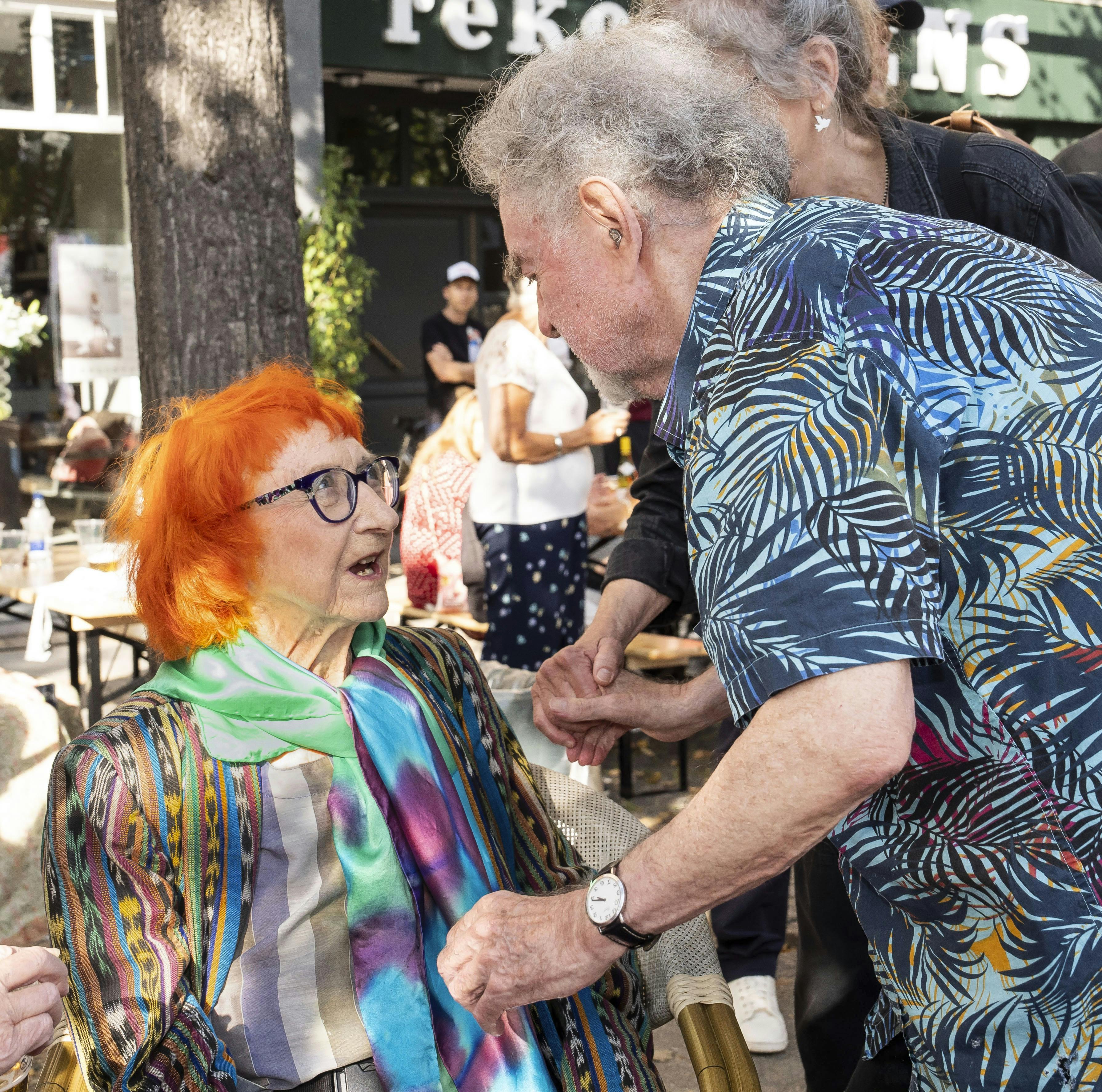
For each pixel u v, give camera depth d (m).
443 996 1.69
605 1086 1.72
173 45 3.39
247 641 1.67
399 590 5.73
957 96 11.62
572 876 1.88
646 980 1.97
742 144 1.35
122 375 8.58
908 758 1.15
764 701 1.17
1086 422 1.21
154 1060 1.52
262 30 3.49
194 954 1.60
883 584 1.13
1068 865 1.26
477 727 1.93
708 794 1.23
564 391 4.45
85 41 8.31
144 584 1.66
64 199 8.37
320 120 8.65
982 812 1.28
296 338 3.62
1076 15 12.16
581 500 4.54
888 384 1.18
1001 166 2.07
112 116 8.44
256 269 3.53
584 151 1.34
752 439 1.20
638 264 1.38
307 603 1.68
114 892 1.56
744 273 1.30
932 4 11.30
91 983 1.54
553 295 1.45
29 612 7.34
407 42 9.29
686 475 1.31
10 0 8.05
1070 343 1.22
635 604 2.20
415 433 10.88
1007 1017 1.33
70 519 8.28
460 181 11.26
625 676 2.05
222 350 3.49
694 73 1.38
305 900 1.66
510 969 1.41
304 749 1.67
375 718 1.71
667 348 1.42
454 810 1.75
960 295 1.22
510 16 9.67
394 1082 1.62
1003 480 1.20
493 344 4.41
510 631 4.50
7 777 3.17
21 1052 1.51
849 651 1.12
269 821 1.64
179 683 1.68
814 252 1.25
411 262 11.28
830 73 1.88
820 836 1.18
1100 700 1.21
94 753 1.59
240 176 3.48
